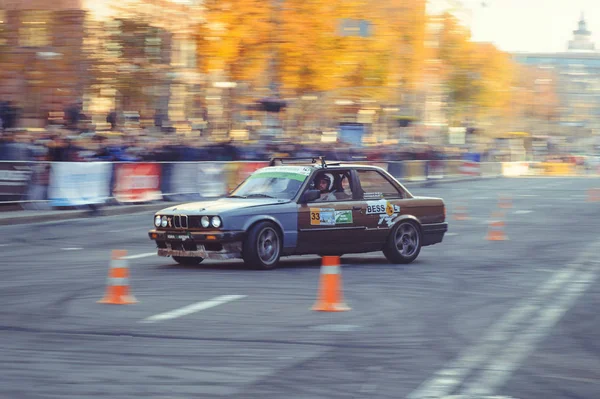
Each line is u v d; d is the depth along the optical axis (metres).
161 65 50.16
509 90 123.44
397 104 74.38
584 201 39.19
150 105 49.88
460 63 97.31
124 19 46.94
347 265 16.50
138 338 9.60
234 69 55.06
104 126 46.34
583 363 8.69
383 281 14.29
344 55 60.16
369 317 11.02
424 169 60.03
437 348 9.27
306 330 10.13
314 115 62.28
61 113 40.41
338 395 7.40
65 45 40.50
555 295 13.02
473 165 71.44
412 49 70.75
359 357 8.80
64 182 28.39
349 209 16.14
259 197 15.94
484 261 17.28
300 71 56.97
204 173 34.09
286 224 15.52
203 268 15.70
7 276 14.66
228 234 14.96
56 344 9.27
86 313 11.11
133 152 33.19
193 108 55.09
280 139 52.00
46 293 12.73
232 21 54.28
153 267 15.87
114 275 11.95
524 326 10.56
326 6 57.38
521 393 7.56
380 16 64.44
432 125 90.88
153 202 31.73
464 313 11.41
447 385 7.76
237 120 55.78
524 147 143.62
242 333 9.92
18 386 7.56
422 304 12.09
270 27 54.91
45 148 29.80
